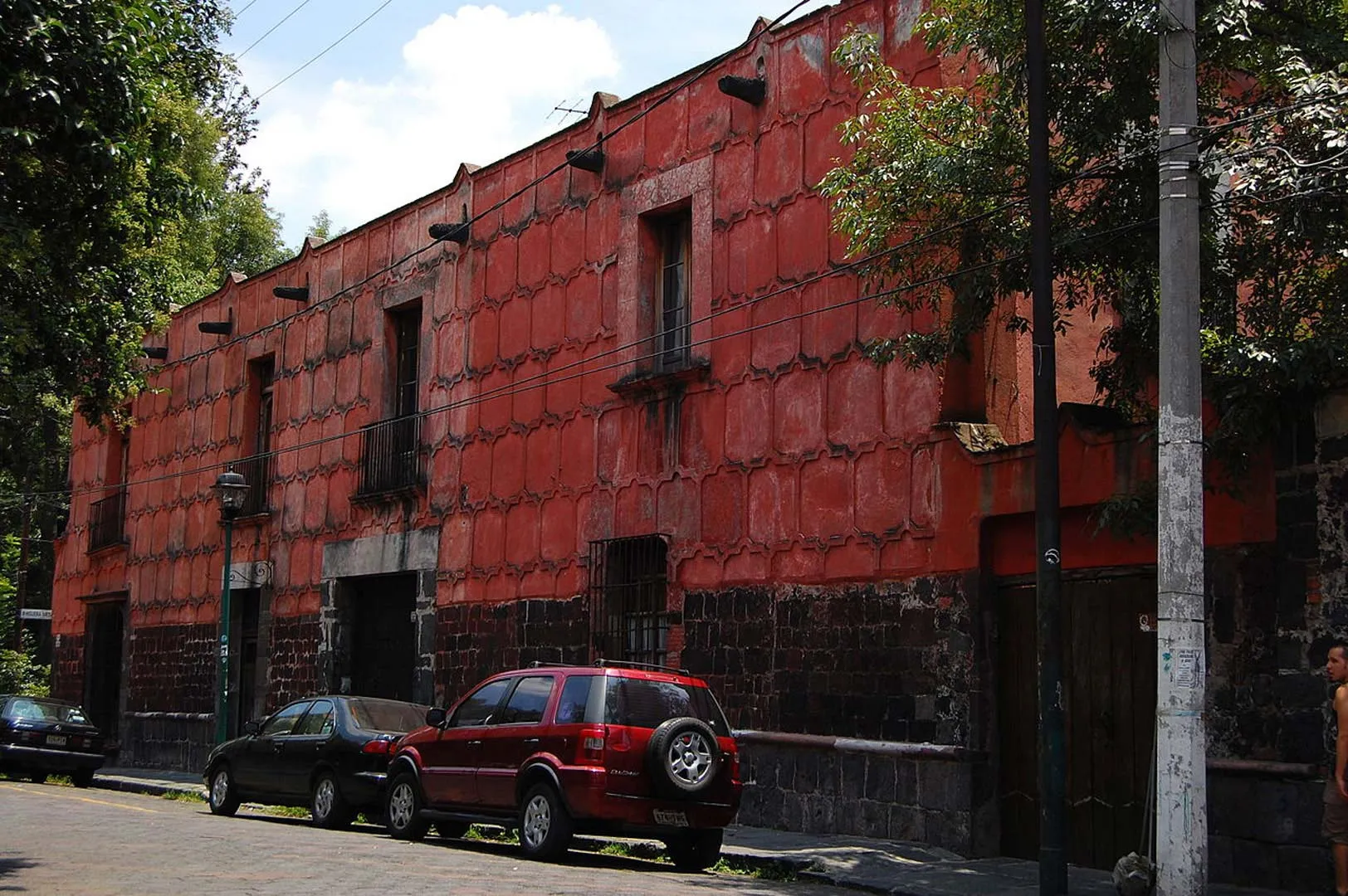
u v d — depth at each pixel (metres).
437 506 22.42
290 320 27.00
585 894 10.18
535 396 20.67
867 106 15.92
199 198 13.66
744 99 17.42
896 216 12.94
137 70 11.56
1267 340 10.73
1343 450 10.80
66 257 12.24
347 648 24.41
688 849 13.34
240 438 27.95
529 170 21.42
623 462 18.86
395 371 24.25
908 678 14.62
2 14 10.36
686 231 18.86
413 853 13.21
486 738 13.80
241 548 27.41
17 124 10.91
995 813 13.80
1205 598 11.82
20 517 45.53
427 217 23.67
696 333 17.95
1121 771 12.71
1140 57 11.24
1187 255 9.88
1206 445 11.29
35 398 13.16
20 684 39.53
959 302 12.89
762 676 16.38
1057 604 10.59
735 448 17.14
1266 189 10.41
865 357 15.55
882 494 15.17
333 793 16.30
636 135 19.36
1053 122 12.19
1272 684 11.27
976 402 14.59
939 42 13.73
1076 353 14.98
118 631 32.31
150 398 31.66
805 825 15.53
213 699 27.47
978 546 14.03
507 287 21.58
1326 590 10.84
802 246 16.58
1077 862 13.01
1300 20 11.34
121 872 11.01
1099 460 12.90
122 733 30.44
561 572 19.67
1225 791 11.43
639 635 18.47
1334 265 11.29
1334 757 10.63
